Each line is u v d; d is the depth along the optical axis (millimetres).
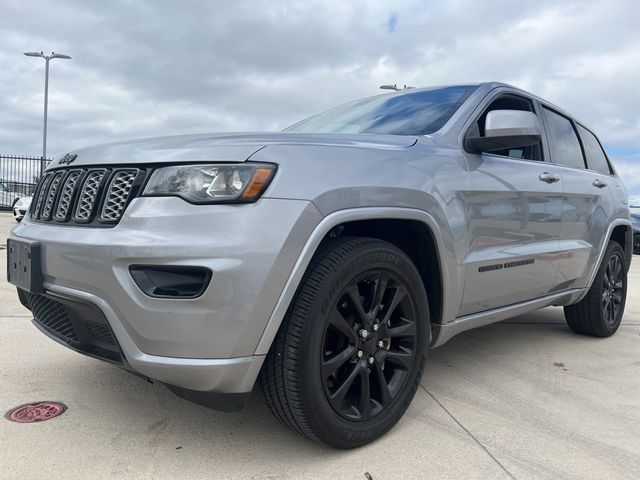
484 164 2900
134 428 2439
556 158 3762
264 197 1954
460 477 2100
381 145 2471
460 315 2852
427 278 2664
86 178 2314
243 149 2031
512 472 2148
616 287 4520
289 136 2293
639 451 2359
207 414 2609
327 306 2088
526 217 3186
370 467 2154
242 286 1887
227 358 1911
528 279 3273
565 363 3654
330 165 2143
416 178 2441
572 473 2154
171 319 1893
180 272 1908
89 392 2840
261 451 2258
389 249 2322
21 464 2096
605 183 4305
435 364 3541
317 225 2025
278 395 2076
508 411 2770
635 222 14898
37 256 2311
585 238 3926
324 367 2111
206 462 2156
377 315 2357
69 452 2203
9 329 3982
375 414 2340
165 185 2031
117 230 2041
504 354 3824
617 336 4531
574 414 2752
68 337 2383
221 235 1900
